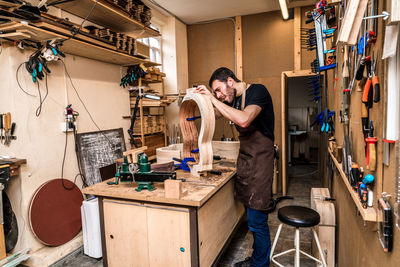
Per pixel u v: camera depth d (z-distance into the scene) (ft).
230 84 5.91
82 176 9.04
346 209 5.27
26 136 7.38
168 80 14.48
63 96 8.53
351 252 4.72
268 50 13.97
